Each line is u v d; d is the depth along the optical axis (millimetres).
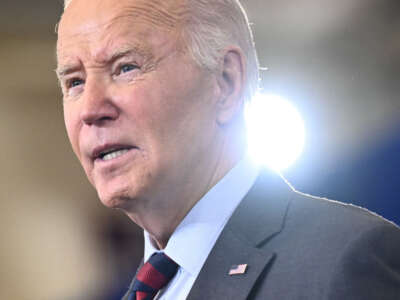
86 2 2863
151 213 2898
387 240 2516
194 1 2881
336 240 2537
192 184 2850
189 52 2818
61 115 10766
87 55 2791
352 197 8875
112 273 10117
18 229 10430
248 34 3102
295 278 2498
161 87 2748
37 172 10641
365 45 9125
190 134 2789
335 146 8969
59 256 10367
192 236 2848
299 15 9250
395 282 2422
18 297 10281
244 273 2604
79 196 10578
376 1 8984
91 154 2820
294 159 8867
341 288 2383
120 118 2748
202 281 2676
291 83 9281
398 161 8781
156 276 2879
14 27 10383
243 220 2807
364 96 9070
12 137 10633
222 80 2920
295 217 2756
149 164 2744
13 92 10656
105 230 10289
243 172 2932
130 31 2754
